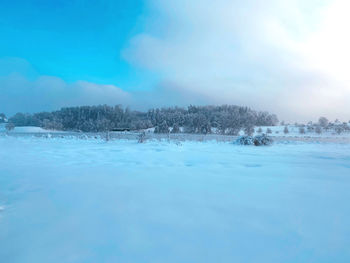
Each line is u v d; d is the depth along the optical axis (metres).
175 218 2.52
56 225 2.33
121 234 2.14
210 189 3.72
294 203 3.05
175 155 8.43
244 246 1.92
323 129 66.56
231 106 89.12
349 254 1.81
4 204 2.94
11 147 11.10
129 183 4.09
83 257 1.76
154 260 1.72
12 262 1.69
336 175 4.93
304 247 1.91
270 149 11.70
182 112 88.62
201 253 1.82
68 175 4.73
